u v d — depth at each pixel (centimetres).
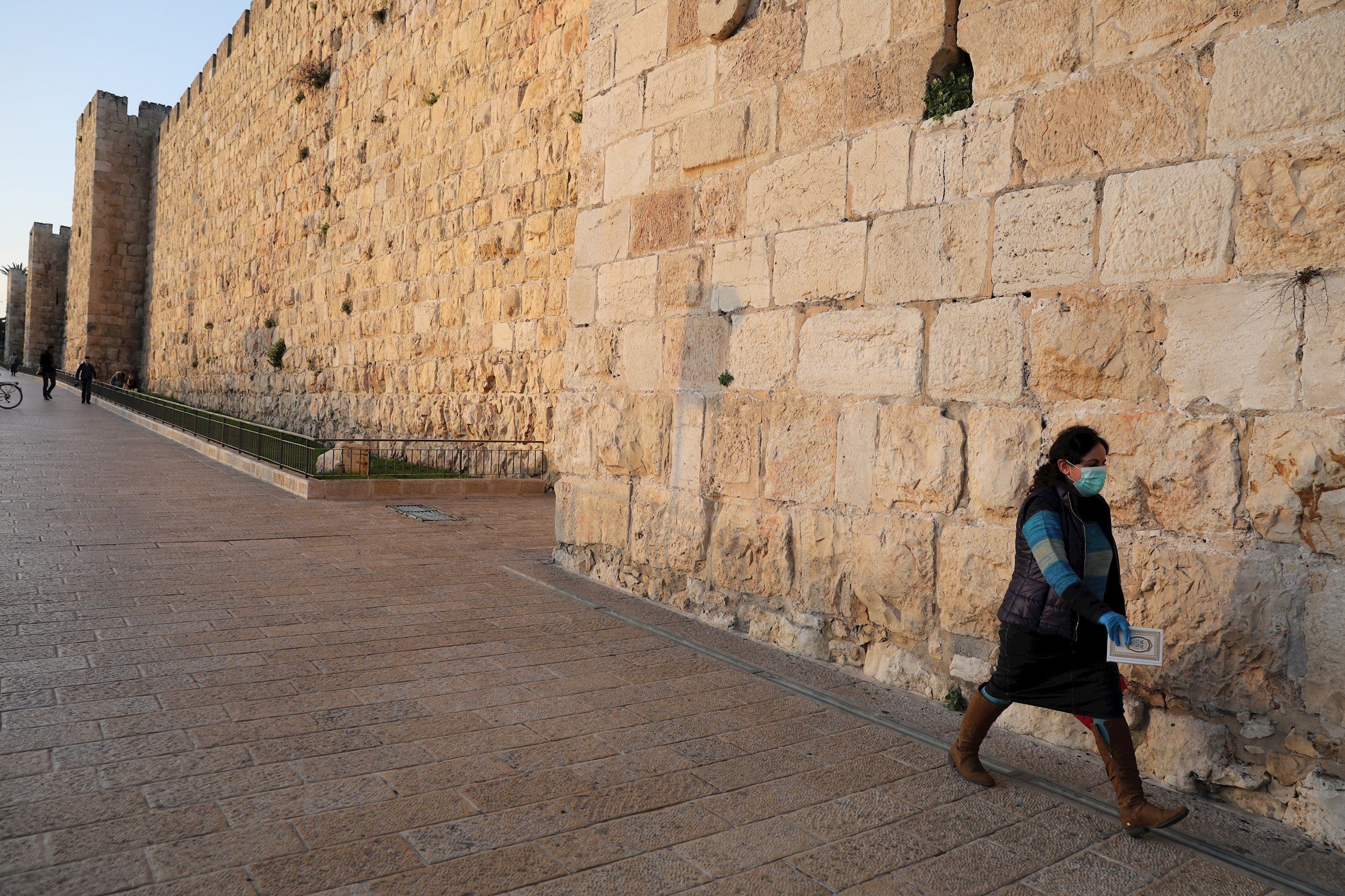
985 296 457
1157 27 392
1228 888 300
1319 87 341
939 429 473
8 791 317
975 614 453
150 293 3553
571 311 769
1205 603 369
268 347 2222
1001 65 454
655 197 680
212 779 336
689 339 644
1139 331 394
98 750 355
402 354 1612
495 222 1364
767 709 450
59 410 2452
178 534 805
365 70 1748
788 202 570
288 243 2109
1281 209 350
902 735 424
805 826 329
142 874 270
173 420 1914
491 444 1349
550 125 1248
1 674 432
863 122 524
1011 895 291
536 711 429
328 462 1281
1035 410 433
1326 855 324
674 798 345
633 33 709
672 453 653
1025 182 441
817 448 544
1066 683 344
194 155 2889
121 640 495
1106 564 343
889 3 512
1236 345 363
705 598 620
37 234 4894
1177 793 374
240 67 2431
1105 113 409
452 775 354
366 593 636
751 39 602
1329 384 336
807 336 554
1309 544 342
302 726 392
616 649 538
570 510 758
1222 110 370
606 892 278
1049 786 372
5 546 705
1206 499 371
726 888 285
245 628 534
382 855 291
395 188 1642
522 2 1303
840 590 527
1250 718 358
